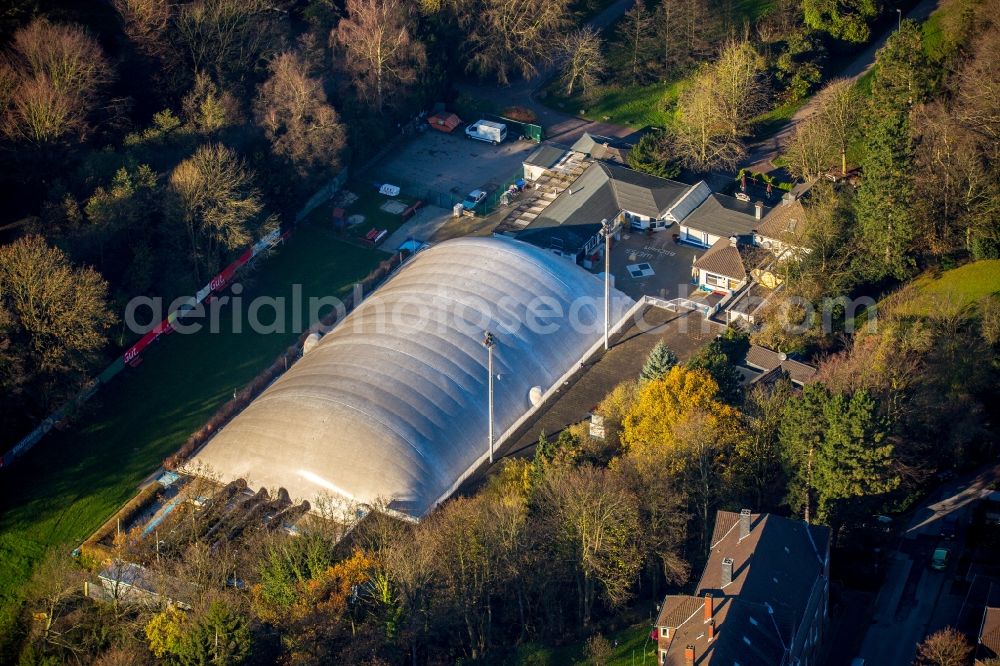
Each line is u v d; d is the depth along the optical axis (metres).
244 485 168.38
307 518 159.62
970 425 166.62
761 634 128.00
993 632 133.38
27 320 179.12
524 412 178.25
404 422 168.75
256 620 139.88
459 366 178.38
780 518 142.38
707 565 142.88
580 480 145.62
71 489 176.00
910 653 143.38
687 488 151.62
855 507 150.88
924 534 159.62
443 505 162.12
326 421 168.50
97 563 161.12
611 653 141.62
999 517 159.00
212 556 153.38
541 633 148.25
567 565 146.62
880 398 165.88
